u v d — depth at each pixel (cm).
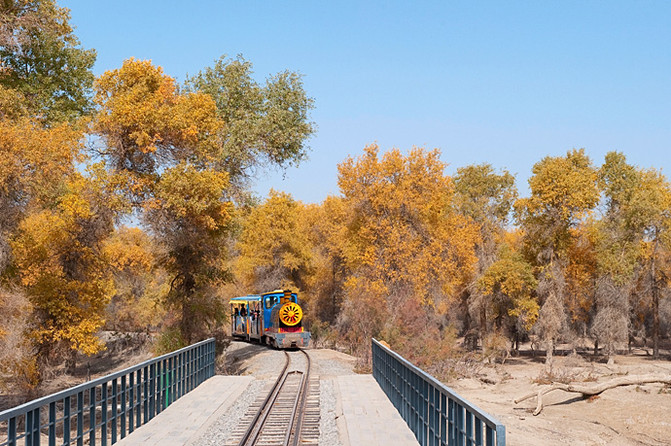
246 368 3322
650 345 6831
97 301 2720
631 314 5538
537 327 5250
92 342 2619
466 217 5822
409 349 3394
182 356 1841
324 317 6906
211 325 3547
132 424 1294
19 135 2241
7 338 2297
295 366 3044
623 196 5562
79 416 984
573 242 5516
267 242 6575
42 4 2870
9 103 2484
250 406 1703
